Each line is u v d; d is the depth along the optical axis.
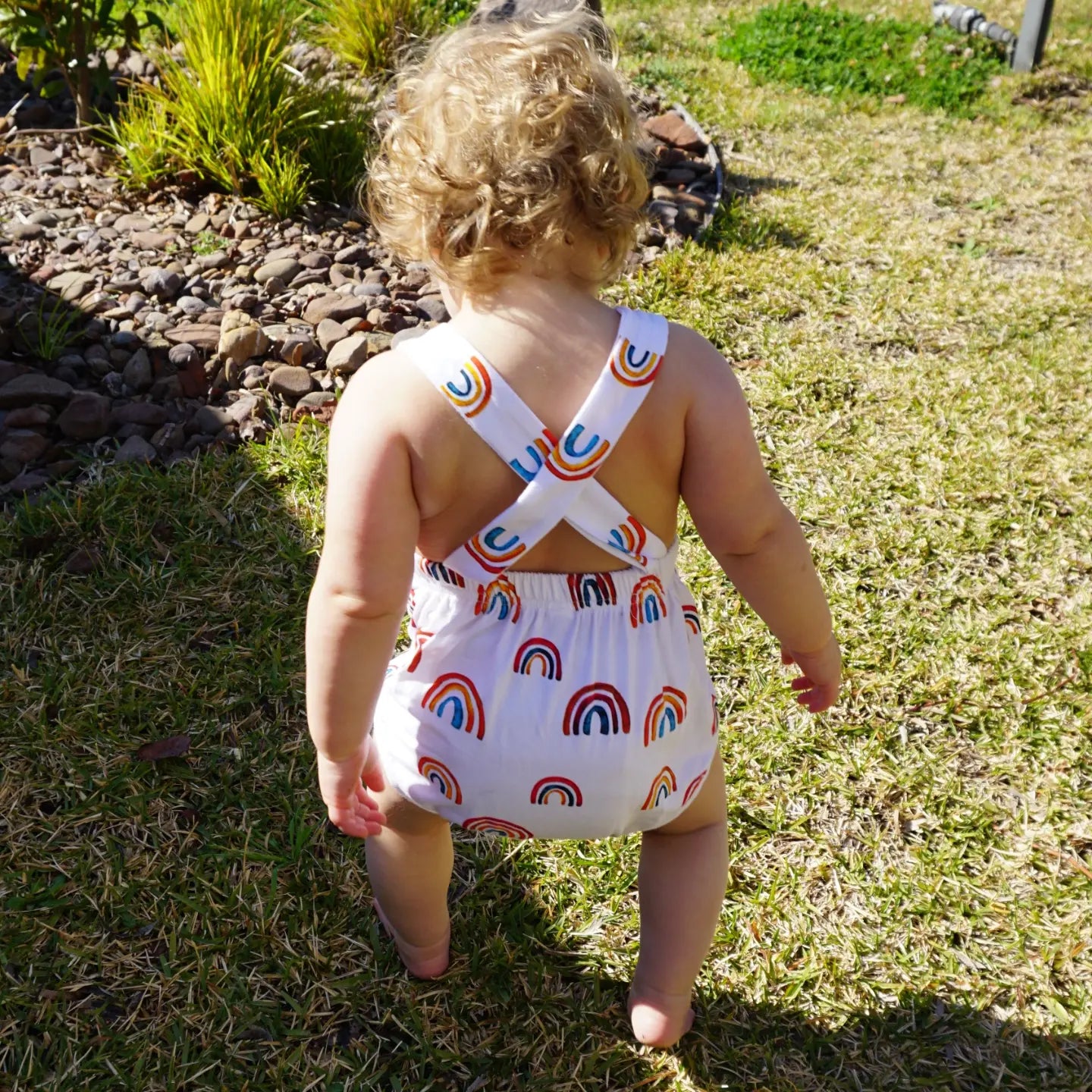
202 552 3.03
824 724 2.65
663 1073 1.95
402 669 1.55
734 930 2.18
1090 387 4.02
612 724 1.48
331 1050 1.96
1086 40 8.48
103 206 4.68
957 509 3.37
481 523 1.41
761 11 8.28
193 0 5.28
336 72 6.27
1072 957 2.15
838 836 2.40
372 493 1.35
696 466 1.46
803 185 5.76
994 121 6.89
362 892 2.22
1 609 2.80
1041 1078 1.96
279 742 2.52
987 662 2.84
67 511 3.07
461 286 1.41
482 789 1.52
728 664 2.80
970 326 4.44
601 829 1.57
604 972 2.12
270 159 4.83
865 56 7.60
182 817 2.34
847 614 2.97
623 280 4.48
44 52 5.24
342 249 4.46
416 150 1.42
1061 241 5.27
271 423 3.55
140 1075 1.89
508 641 1.47
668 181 5.50
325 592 1.39
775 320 4.39
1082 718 2.68
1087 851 2.38
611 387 1.38
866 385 3.98
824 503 3.37
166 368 3.70
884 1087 1.94
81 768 2.41
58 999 1.99
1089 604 3.04
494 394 1.35
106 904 2.15
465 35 1.50
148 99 5.23
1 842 2.25
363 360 3.78
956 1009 2.06
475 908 2.22
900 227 5.31
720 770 1.79
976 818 2.43
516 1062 1.96
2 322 3.79
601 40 1.54
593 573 1.48
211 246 4.42
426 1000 2.04
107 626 2.78
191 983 2.04
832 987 2.10
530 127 1.36
